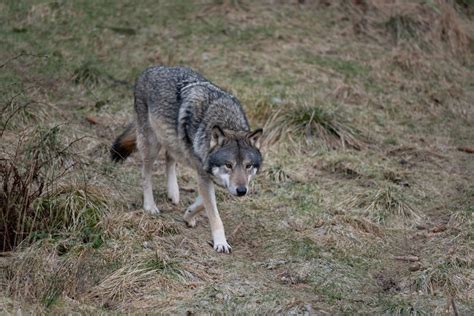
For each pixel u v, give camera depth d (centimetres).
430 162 1259
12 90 1277
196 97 948
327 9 1819
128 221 926
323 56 1611
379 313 791
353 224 1006
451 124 1438
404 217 1052
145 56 1538
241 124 948
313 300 815
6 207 880
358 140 1302
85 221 902
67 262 823
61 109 1304
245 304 788
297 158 1226
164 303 784
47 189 922
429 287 847
